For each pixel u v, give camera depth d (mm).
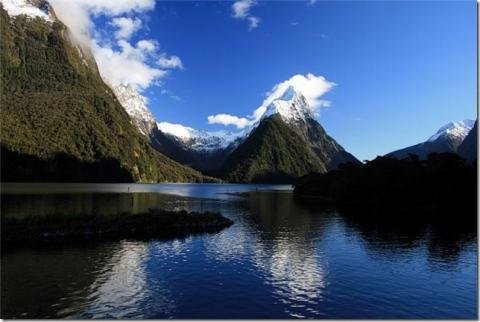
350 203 137875
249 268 43688
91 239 57719
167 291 35406
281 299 33969
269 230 71125
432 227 78188
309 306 32594
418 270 44469
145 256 48375
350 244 58875
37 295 33719
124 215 69062
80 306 31469
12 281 37344
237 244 57062
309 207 121250
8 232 54594
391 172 134125
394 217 95062
